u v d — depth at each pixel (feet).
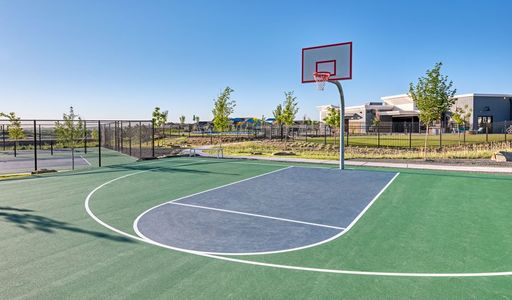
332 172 49.60
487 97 155.53
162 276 15.76
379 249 19.08
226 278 15.56
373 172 49.19
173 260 17.61
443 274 15.87
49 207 28.96
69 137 57.57
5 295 14.07
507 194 33.35
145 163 61.57
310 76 54.54
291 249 19.19
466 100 157.28
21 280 15.42
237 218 25.52
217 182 41.32
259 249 19.19
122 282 15.16
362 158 68.69
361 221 24.64
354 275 15.83
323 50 53.21
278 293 14.15
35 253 18.62
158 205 29.60
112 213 26.99
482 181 40.60
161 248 19.31
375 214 26.48
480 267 16.60
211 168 54.39
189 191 35.76
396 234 21.63
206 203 30.35
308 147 96.43
